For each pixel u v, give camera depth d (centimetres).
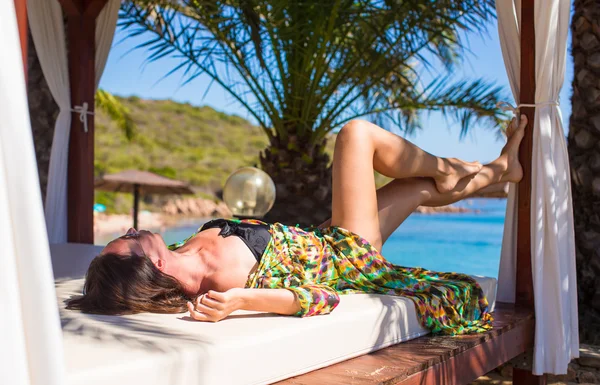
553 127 305
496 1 326
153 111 4412
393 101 699
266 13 513
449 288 243
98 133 4009
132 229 209
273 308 185
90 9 479
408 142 262
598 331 361
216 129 4459
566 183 305
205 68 636
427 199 278
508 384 330
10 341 84
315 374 173
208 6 573
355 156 248
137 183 1284
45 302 88
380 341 206
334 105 656
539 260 290
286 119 655
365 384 163
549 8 297
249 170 429
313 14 581
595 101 364
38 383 88
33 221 88
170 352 139
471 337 233
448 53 761
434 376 196
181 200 3447
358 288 239
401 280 241
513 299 325
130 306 188
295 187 638
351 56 628
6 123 87
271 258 222
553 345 287
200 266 213
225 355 148
